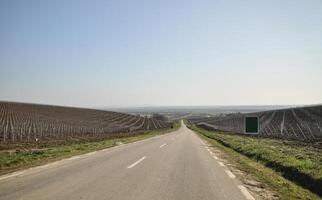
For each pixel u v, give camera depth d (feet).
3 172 40.40
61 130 172.96
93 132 184.14
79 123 228.84
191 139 131.54
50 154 64.69
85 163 50.31
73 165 47.75
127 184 34.71
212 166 51.57
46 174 39.32
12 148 91.61
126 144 97.30
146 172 43.16
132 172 42.78
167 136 154.71
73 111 325.83
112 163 51.06
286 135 165.37
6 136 129.90
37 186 32.30
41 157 59.93
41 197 27.94
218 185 36.06
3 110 247.50
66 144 109.40
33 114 245.45
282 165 52.60
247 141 120.98
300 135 161.48
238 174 44.55
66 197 28.19
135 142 107.45
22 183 33.60
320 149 95.76
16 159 53.47
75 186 32.81
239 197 30.66
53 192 29.91
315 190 38.04
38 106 320.09
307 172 44.06
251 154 74.43
